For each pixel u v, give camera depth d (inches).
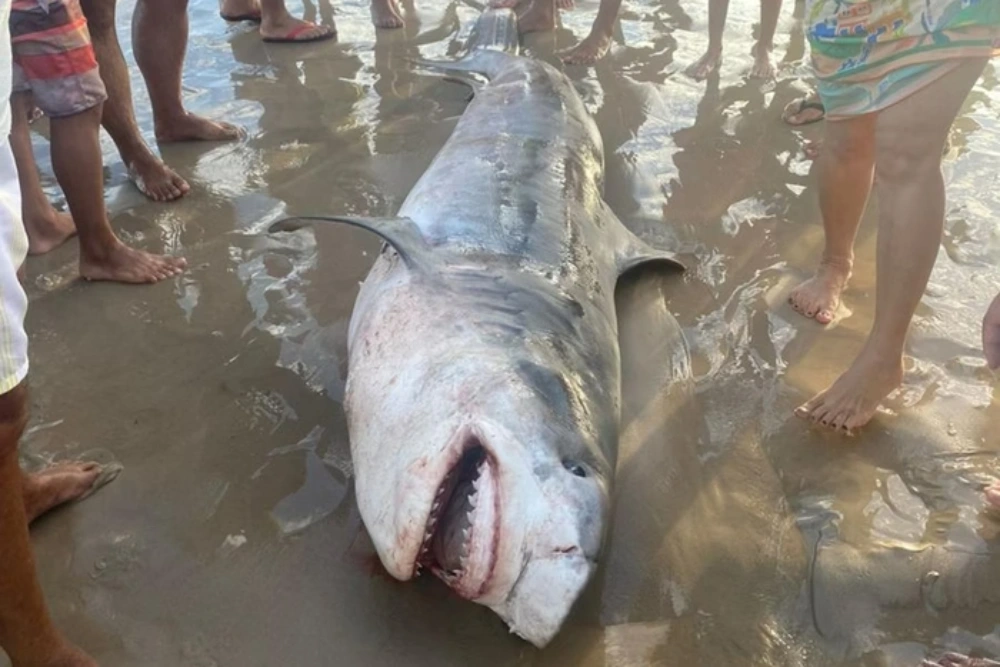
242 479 100.3
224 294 131.1
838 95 106.9
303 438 106.3
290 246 143.0
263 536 93.5
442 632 85.4
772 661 84.4
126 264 133.1
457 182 129.6
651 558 94.2
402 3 253.4
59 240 140.9
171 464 101.7
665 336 127.0
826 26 103.9
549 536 77.7
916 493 102.3
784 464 106.5
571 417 87.5
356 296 131.3
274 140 176.9
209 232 146.3
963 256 142.2
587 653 84.4
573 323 103.4
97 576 88.3
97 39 142.6
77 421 107.3
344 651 82.8
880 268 104.5
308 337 122.7
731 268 142.9
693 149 178.9
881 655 85.0
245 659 81.4
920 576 92.4
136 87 197.3
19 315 65.3
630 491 102.0
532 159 139.7
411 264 105.3
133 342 121.1
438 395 86.9
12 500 66.8
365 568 90.7
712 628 87.4
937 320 128.0
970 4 91.6
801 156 176.9
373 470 88.3
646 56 221.1
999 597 90.4
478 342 92.4
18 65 118.0
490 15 216.2
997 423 111.3
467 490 84.5
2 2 63.1
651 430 110.8
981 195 158.9
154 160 154.5
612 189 163.6
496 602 80.3
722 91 203.5
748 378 120.1
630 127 186.5
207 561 90.5
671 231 151.9
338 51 218.8
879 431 110.5
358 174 165.0
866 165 120.6
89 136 123.9
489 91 169.0
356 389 99.2
